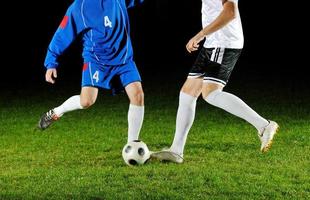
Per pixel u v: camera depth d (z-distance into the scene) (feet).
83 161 29.84
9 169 28.53
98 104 46.65
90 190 24.45
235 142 33.50
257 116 28.14
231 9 26.76
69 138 35.37
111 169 27.84
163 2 81.56
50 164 29.35
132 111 30.12
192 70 29.48
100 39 29.40
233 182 25.40
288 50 71.72
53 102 48.91
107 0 29.14
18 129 38.32
